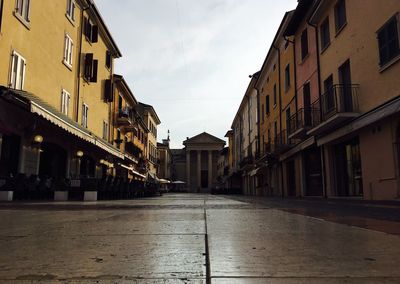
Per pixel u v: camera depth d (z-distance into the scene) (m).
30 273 2.25
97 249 3.06
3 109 12.45
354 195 14.14
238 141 58.62
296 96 21.70
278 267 2.39
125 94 35.31
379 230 4.30
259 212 7.36
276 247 3.13
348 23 14.09
